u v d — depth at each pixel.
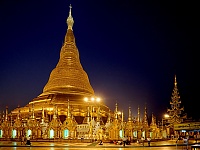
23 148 57.59
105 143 77.25
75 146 62.97
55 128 94.75
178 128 42.06
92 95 125.44
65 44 135.12
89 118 102.88
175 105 122.44
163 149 53.62
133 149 54.56
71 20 139.88
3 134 102.19
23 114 118.44
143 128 103.31
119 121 96.06
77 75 128.88
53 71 132.38
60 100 116.62
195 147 42.62
